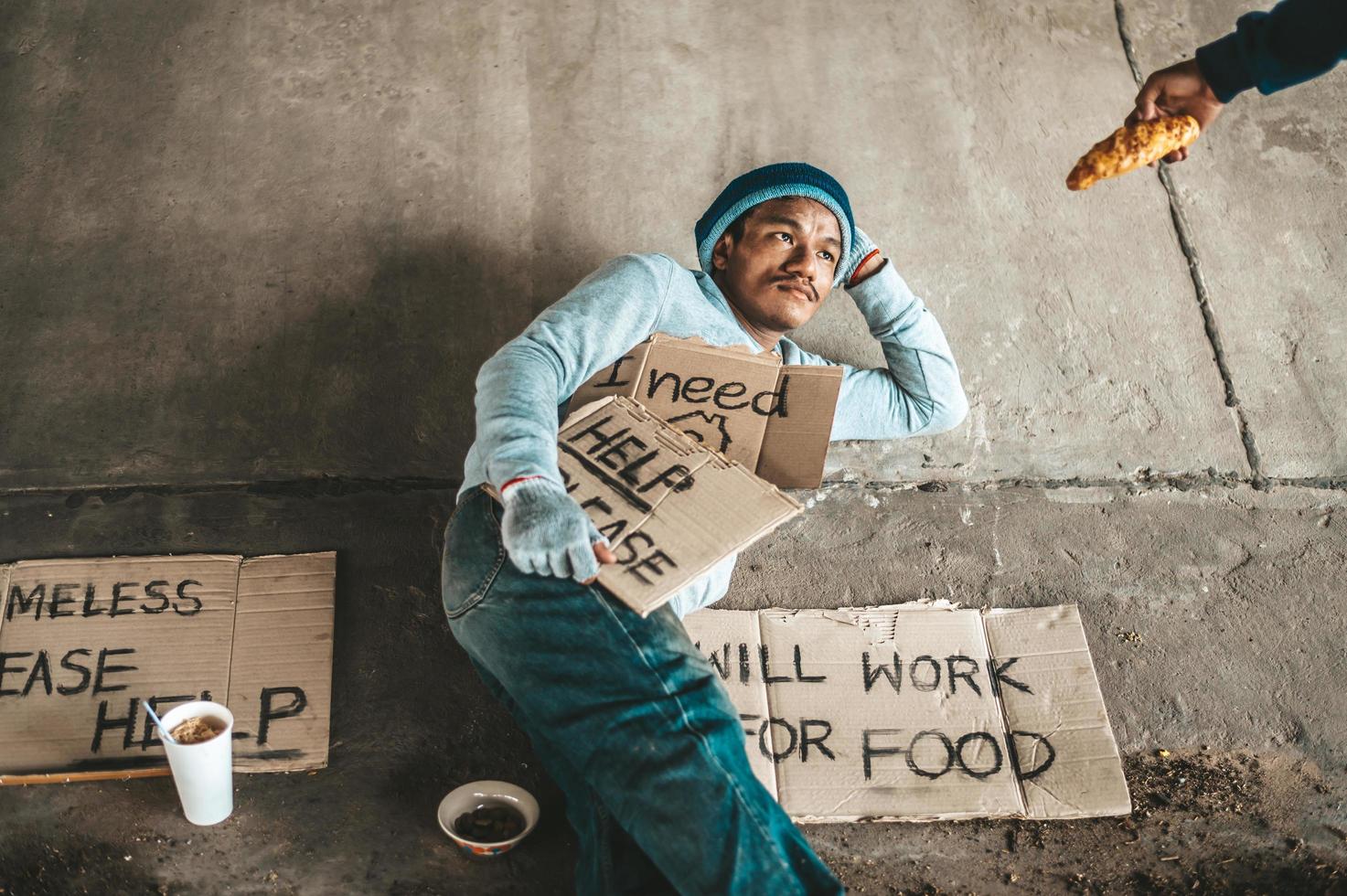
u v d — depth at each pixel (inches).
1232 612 90.1
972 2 126.5
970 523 94.0
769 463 81.0
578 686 65.3
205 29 117.4
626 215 108.3
